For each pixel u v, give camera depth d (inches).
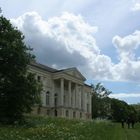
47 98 4407.0
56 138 955.3
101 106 5900.6
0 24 1945.1
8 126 1524.4
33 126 1552.7
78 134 1135.6
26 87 1850.4
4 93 1846.7
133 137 1729.8
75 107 4722.0
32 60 1979.6
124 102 6441.9
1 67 1879.9
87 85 5344.5
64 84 4731.8
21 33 1977.1
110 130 1913.1
